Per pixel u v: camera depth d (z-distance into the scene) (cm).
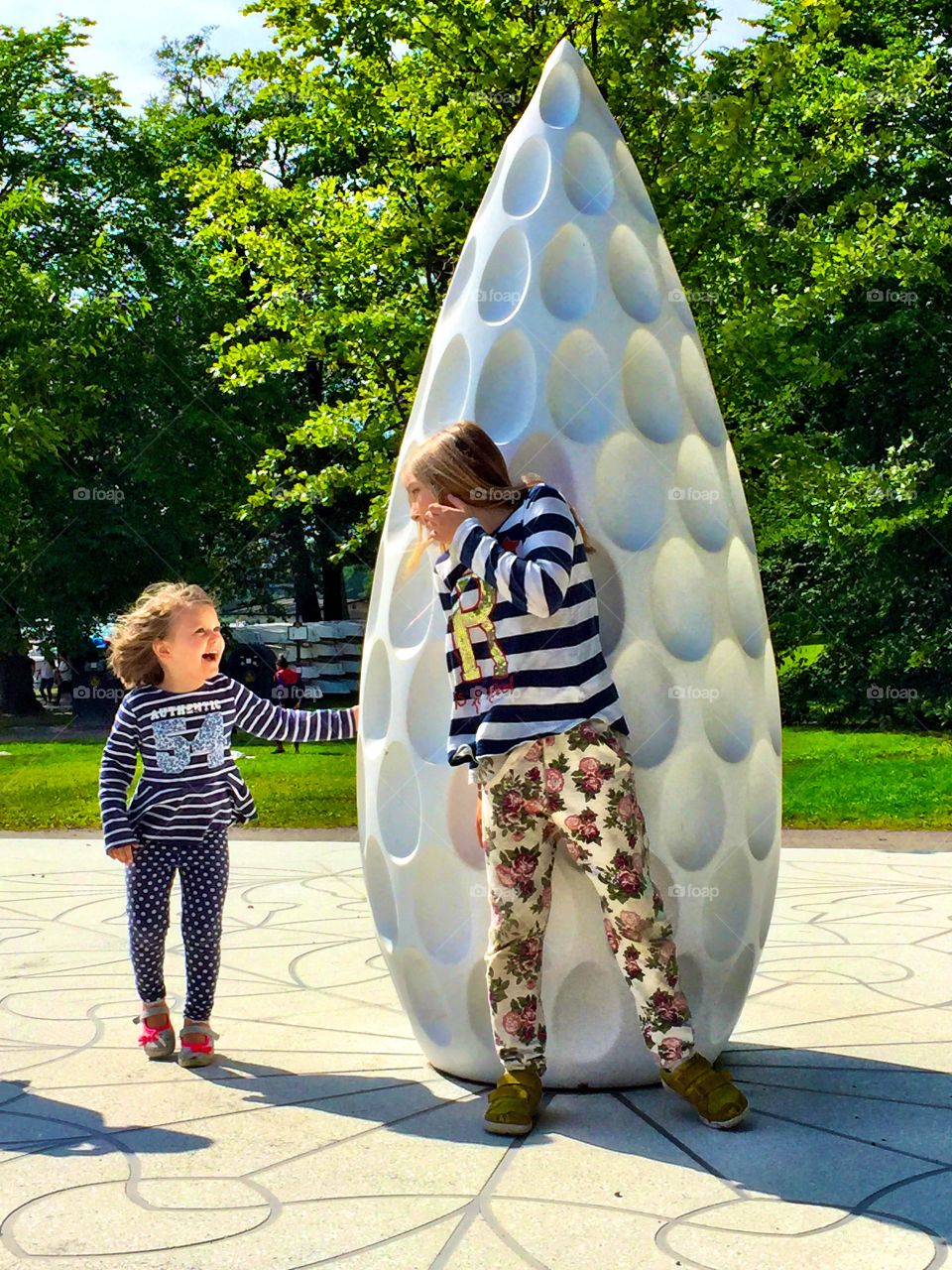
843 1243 269
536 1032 354
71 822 1190
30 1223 283
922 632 2209
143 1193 301
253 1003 499
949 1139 334
